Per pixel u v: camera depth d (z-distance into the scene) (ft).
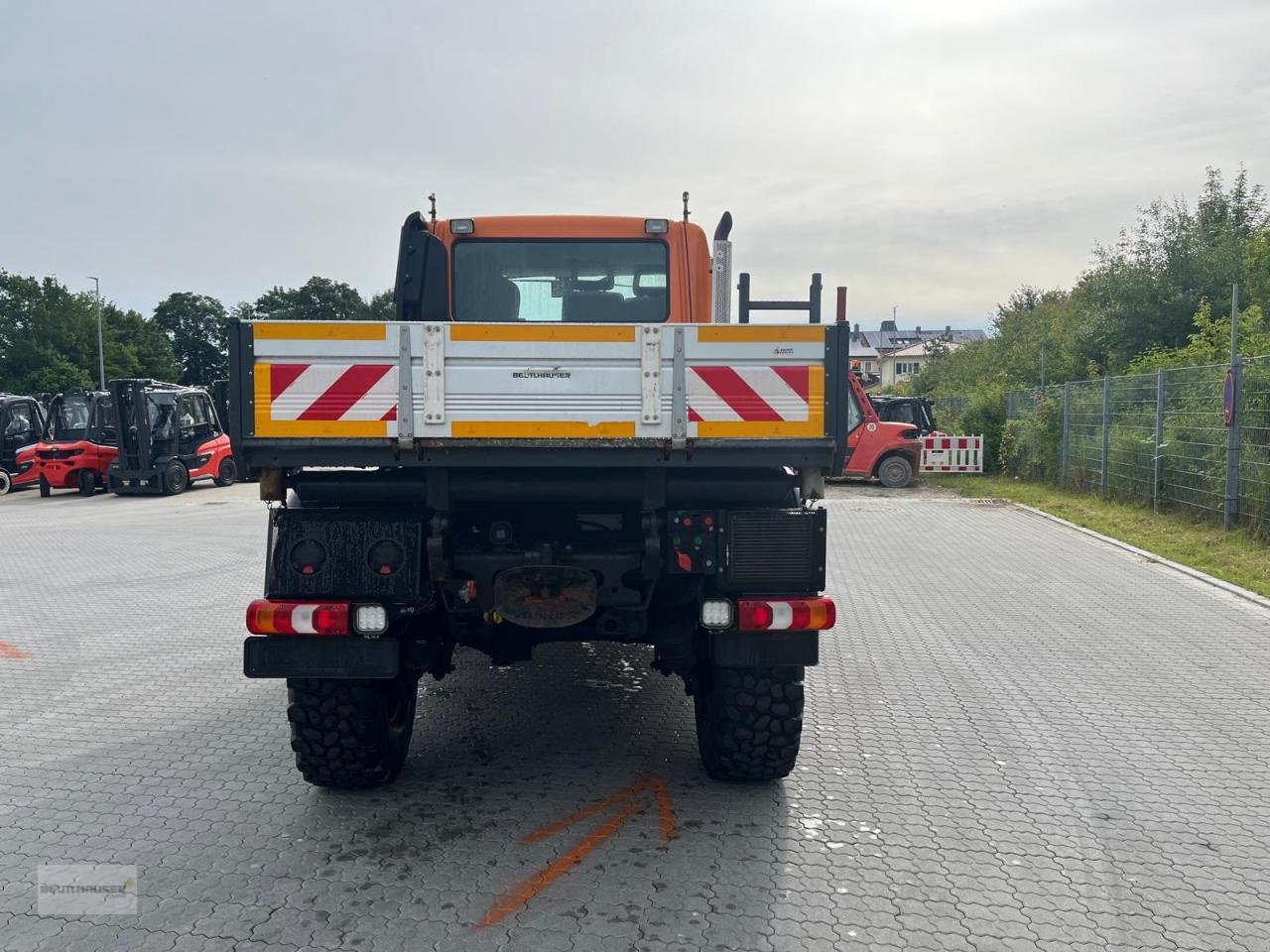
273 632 12.07
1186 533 39.11
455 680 19.71
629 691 18.99
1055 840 12.39
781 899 10.77
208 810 13.17
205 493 70.85
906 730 16.65
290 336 11.98
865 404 64.44
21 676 19.98
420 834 12.42
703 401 12.28
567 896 10.79
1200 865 11.72
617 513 13.71
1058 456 61.16
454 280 18.42
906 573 31.83
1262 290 67.92
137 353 254.06
